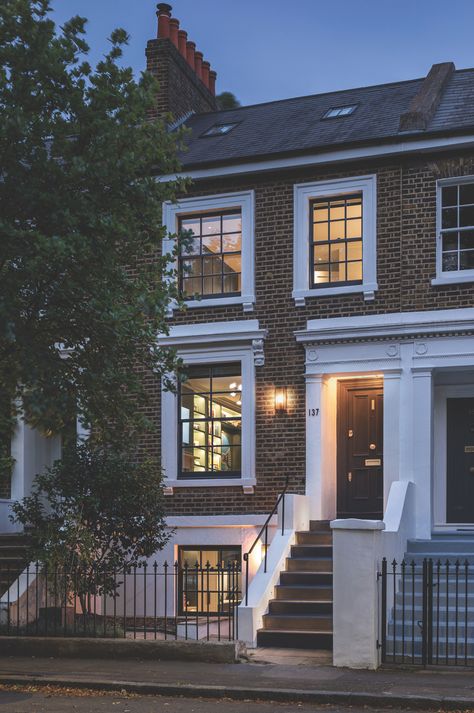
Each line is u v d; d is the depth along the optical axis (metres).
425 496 15.19
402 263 15.78
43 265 10.66
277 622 13.32
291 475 16.03
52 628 13.94
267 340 16.48
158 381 17.02
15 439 17.94
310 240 16.56
